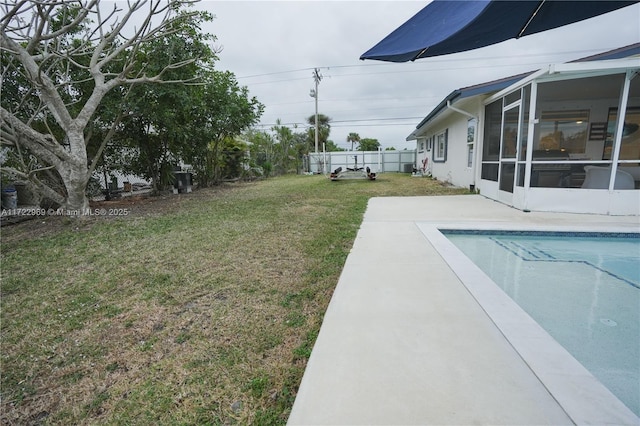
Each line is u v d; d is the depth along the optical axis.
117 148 9.94
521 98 5.65
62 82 6.36
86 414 1.59
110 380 1.82
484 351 1.76
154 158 10.72
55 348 2.14
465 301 2.37
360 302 2.40
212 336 2.18
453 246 3.75
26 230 5.73
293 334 2.15
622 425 1.26
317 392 1.49
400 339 1.90
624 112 4.91
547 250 4.05
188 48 7.98
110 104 7.34
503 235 4.47
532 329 1.97
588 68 4.66
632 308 2.59
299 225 5.23
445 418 1.31
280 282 3.01
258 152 20.14
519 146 5.73
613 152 5.07
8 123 5.85
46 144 5.80
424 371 1.61
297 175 21.20
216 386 1.71
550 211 5.45
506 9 2.11
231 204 7.95
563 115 5.77
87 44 6.34
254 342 2.08
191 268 3.48
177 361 1.93
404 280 2.79
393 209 6.24
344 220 5.42
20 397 1.73
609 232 4.25
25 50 5.47
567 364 1.63
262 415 1.50
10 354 2.10
